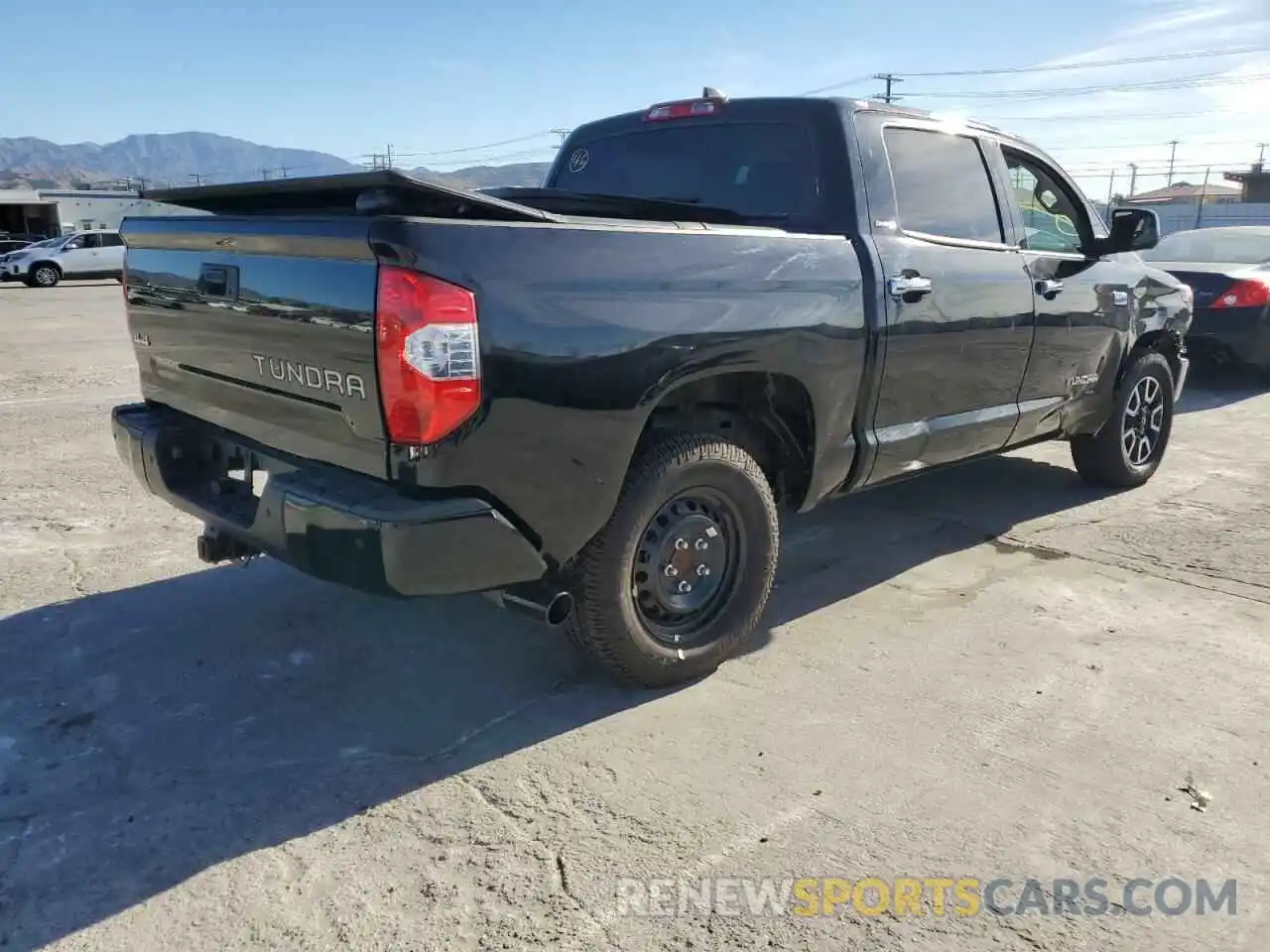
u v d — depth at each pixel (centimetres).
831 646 399
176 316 357
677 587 357
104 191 5447
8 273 2917
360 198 283
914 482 645
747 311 346
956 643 402
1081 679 370
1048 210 534
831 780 303
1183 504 597
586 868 263
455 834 277
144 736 327
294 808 288
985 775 306
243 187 316
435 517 278
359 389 281
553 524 306
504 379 283
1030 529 548
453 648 393
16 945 234
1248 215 4959
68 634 401
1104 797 295
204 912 246
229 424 349
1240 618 427
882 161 420
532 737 328
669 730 333
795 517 571
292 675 370
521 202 439
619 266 309
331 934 239
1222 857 268
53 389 979
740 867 263
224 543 363
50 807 287
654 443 337
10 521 537
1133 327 577
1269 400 956
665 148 468
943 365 439
